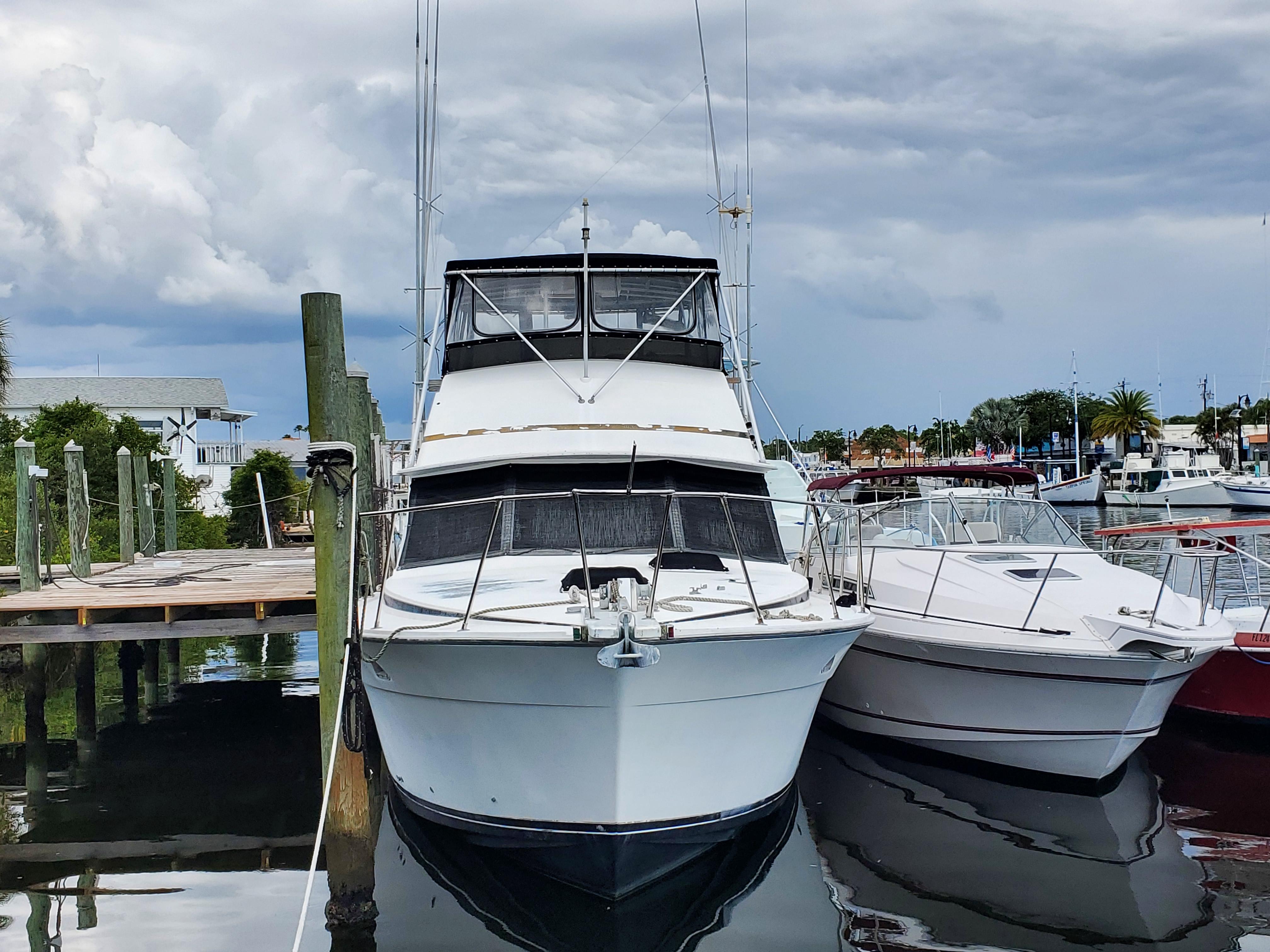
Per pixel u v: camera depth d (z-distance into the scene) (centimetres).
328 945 600
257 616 1017
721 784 657
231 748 1062
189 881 707
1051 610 846
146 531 1636
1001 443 9069
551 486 802
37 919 644
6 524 1734
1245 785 874
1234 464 7394
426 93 1160
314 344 706
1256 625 1018
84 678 1130
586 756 618
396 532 890
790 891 664
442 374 974
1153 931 608
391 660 645
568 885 647
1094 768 843
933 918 626
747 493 838
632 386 884
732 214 1444
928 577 938
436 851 705
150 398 4641
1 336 1931
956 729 898
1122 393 7681
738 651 605
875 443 10956
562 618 613
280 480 3603
